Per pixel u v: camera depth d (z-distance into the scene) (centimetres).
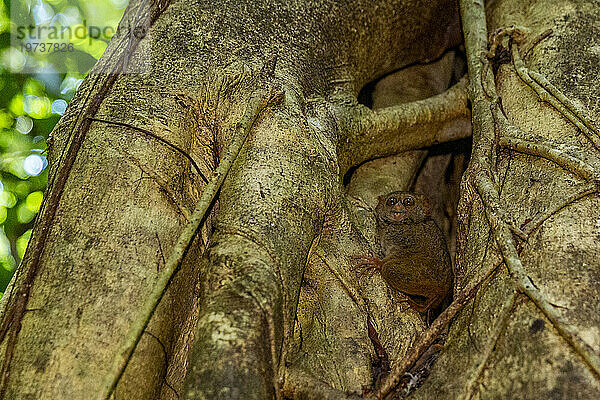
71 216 348
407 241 451
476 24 482
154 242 349
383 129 487
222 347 288
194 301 363
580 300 295
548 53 427
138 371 314
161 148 378
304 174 369
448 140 525
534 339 285
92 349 310
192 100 397
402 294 412
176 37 420
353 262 396
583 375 268
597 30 436
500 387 280
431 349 337
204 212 335
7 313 322
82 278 329
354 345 361
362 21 504
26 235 757
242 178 355
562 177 350
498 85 438
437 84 591
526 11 479
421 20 541
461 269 371
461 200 383
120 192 357
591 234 320
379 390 316
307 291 381
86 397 298
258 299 303
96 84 405
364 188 510
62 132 391
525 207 348
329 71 478
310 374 320
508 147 382
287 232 341
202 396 276
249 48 426
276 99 387
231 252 322
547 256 316
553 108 393
